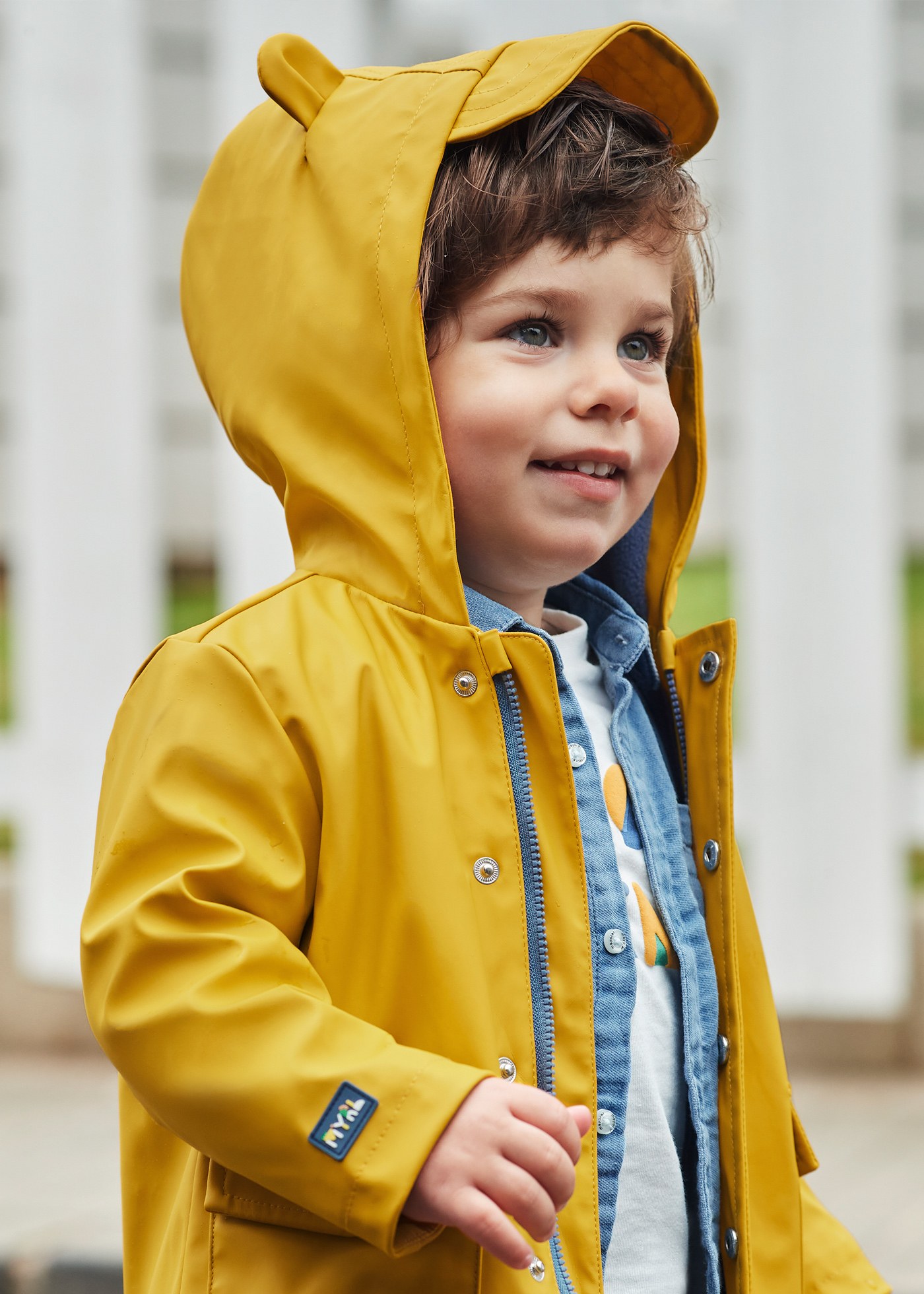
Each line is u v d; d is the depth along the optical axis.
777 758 4.15
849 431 4.10
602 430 1.35
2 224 4.86
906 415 4.82
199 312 1.51
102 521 4.30
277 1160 1.07
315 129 1.43
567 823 1.29
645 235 1.39
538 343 1.35
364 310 1.34
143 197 4.27
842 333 4.09
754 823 4.16
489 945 1.21
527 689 1.29
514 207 1.33
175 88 4.62
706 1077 1.38
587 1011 1.25
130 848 1.18
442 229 1.35
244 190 1.49
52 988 4.34
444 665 1.28
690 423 1.63
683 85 1.58
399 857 1.19
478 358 1.34
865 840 4.12
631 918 1.37
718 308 4.49
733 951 1.43
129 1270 1.35
